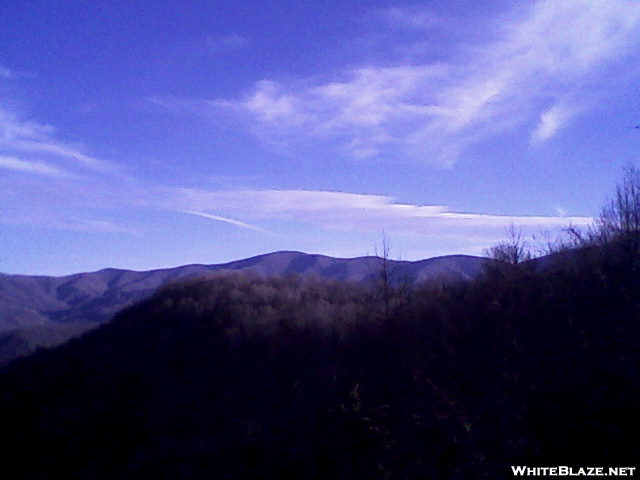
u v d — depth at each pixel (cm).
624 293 1714
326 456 1343
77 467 1525
